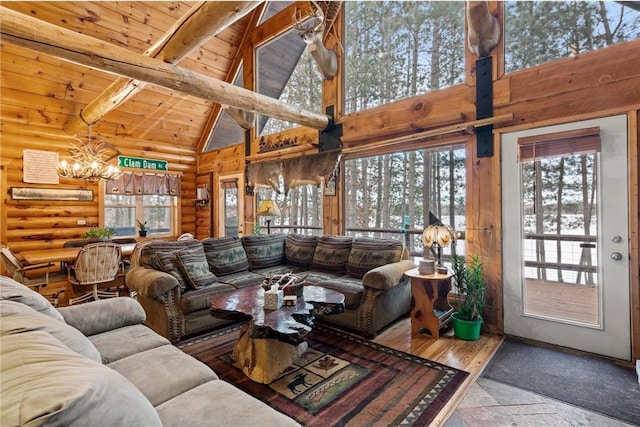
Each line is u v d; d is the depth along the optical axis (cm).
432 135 346
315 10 353
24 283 351
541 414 181
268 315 212
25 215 455
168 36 266
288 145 505
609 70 250
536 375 223
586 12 266
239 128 602
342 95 441
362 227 442
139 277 292
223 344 276
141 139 578
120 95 361
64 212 490
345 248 376
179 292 289
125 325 209
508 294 298
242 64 577
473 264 301
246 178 570
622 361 242
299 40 501
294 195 545
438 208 377
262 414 114
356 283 317
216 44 543
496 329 302
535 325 283
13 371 71
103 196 527
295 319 211
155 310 287
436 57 361
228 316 223
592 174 261
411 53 382
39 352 81
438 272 297
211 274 333
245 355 228
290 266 416
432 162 381
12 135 443
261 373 213
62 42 233
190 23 241
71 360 79
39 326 112
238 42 566
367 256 348
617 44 248
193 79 305
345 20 446
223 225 628
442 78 356
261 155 542
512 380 216
